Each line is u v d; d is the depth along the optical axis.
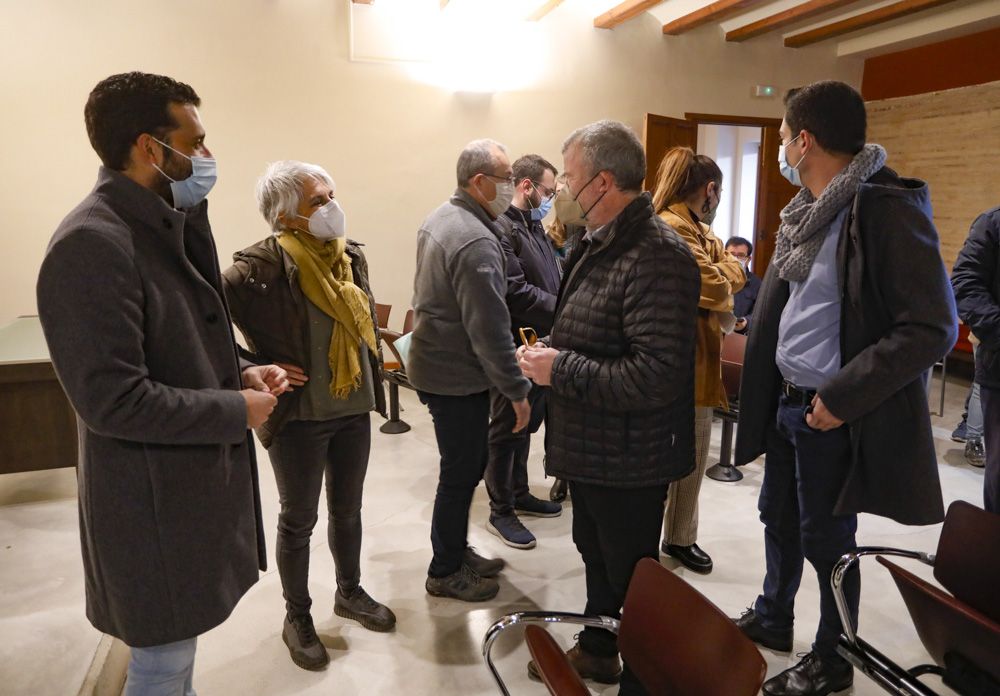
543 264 2.78
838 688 1.91
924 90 6.04
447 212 2.12
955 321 1.56
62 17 4.24
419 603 2.39
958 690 1.44
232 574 1.40
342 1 4.77
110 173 1.24
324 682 2.00
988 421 2.32
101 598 1.31
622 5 5.15
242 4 4.57
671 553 2.69
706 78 6.03
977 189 5.59
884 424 1.65
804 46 6.27
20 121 4.27
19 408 2.89
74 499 3.13
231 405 1.30
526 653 2.14
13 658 1.97
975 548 1.54
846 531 1.82
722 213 8.45
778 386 1.93
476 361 2.15
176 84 1.28
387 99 5.02
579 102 5.61
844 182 1.61
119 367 1.16
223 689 1.97
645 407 1.54
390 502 3.22
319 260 1.87
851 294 1.62
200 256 1.38
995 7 5.09
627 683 1.64
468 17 5.11
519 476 3.04
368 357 2.02
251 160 4.77
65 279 1.13
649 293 1.51
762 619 2.14
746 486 3.39
